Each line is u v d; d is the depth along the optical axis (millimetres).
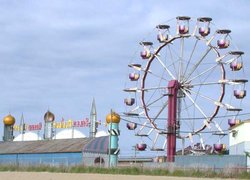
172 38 86500
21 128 113812
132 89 88375
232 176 52250
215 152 78375
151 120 85938
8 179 46188
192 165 65125
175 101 83188
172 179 47562
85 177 48781
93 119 103438
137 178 48219
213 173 53781
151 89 86312
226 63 81750
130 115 87750
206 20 83875
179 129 82688
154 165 65625
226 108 80250
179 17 85688
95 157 83062
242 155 66188
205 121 81688
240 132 75562
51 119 109312
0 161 87125
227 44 81438
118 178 47844
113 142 87500
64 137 106938
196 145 81875
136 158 92062
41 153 89500
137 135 86625
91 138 91125
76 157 85812
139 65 88812
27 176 50156
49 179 46156
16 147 96688
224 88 81312
